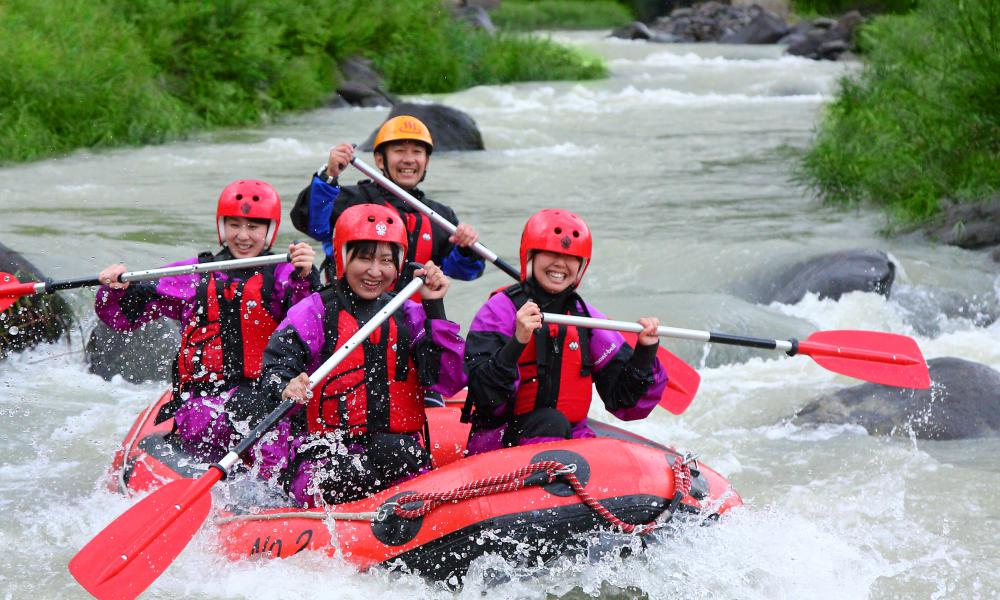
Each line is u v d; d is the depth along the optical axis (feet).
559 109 103.45
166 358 34.78
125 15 86.22
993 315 40.34
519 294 20.68
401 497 19.03
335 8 108.06
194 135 80.12
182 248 44.78
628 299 38.70
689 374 23.68
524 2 230.07
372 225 20.10
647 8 231.91
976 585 19.85
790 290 40.96
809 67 140.56
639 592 18.99
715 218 54.13
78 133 72.23
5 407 30.86
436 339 20.33
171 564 19.93
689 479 19.81
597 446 19.69
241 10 90.27
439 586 18.69
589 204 57.77
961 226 47.70
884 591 19.57
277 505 20.98
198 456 22.74
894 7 188.24
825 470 26.14
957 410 28.89
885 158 54.54
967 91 49.03
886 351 23.30
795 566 19.90
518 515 18.57
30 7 76.07
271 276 23.70
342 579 18.69
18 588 19.74
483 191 61.11
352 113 96.53
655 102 110.01
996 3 47.65
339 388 20.10
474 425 21.49
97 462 26.81
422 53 115.96
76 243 44.55
